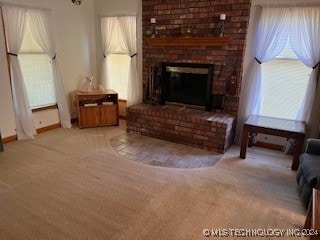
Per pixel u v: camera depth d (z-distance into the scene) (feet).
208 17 12.38
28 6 12.39
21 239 6.23
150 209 7.48
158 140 13.35
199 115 12.52
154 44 13.98
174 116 12.67
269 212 7.46
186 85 13.85
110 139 13.39
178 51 13.66
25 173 9.55
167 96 14.69
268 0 11.07
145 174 9.64
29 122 13.19
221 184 9.01
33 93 13.65
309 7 10.34
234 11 11.69
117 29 15.62
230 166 10.46
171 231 6.57
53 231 6.50
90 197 8.04
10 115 12.59
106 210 7.39
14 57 12.14
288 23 10.94
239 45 11.98
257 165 10.62
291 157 11.58
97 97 15.47
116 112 15.57
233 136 13.02
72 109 16.19
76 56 15.80
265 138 12.59
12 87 12.48
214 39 11.91
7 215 7.11
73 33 15.33
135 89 15.70
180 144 12.83
